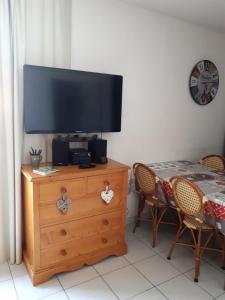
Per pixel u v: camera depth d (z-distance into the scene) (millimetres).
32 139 2270
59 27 2244
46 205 1938
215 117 3797
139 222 3064
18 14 1988
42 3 2139
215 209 2049
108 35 2568
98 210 2211
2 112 2062
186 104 3398
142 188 2701
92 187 2137
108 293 1953
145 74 2922
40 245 1966
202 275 2199
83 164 2236
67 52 2322
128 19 2674
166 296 1944
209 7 2705
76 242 2141
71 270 2154
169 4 2654
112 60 2639
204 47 3398
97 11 2461
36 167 2129
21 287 1978
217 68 3619
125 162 2951
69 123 2262
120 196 2326
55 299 1874
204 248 2260
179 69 3215
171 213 3123
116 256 2422
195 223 2207
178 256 2465
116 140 2834
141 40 2812
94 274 2162
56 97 2158
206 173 2822
